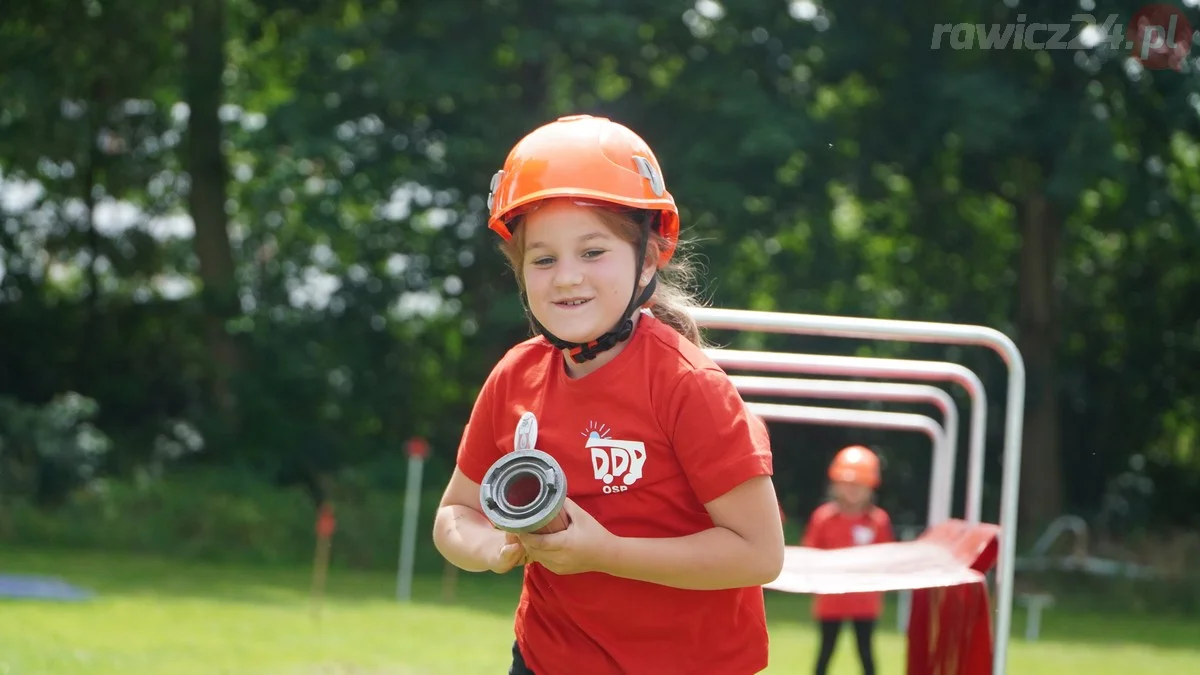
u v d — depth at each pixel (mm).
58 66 26891
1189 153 29969
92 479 25672
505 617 17094
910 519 30469
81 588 17266
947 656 5598
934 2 25250
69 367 30094
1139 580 24188
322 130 25938
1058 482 28656
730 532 3426
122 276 30531
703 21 27078
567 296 3424
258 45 31359
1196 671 14562
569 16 24766
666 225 3611
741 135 25062
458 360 31328
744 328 5527
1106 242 32000
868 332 5574
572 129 3490
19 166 28109
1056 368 29906
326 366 29953
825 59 26469
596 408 3512
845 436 30328
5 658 10602
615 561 3312
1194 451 32969
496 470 3215
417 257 30297
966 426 29125
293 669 11070
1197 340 31516
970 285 31828
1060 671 13922
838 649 15273
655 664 3648
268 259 31375
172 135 29812
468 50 25844
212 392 30141
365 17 27516
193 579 20078
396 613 16766
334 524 24828
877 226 31516
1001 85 23750
